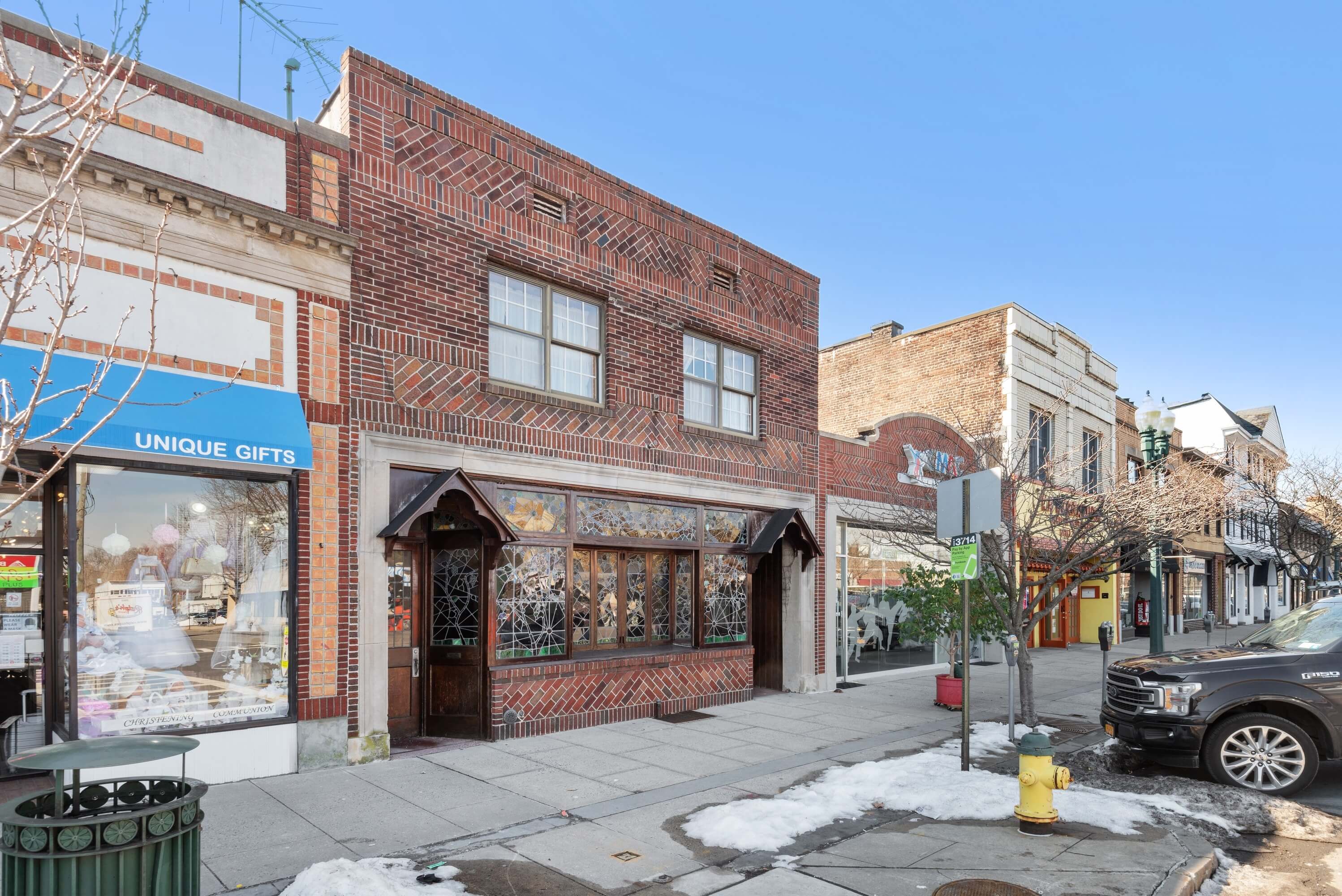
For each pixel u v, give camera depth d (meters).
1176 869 5.17
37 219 6.08
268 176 7.52
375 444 8.04
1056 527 10.10
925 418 16.09
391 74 8.49
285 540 7.47
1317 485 20.09
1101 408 22.98
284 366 7.48
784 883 5.00
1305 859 5.71
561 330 10.09
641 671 10.36
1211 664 7.78
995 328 19.08
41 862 3.04
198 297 6.99
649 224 11.17
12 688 6.46
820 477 13.62
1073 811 6.26
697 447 11.54
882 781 7.07
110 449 6.45
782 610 13.02
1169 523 10.19
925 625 11.61
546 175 9.92
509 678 8.89
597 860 5.36
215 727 6.90
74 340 6.28
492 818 6.18
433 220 8.71
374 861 5.15
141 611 6.73
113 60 5.85
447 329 8.73
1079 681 14.75
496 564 8.91
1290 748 7.39
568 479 9.79
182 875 3.32
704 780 7.34
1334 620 8.29
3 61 3.85
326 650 7.54
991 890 4.85
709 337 12.05
